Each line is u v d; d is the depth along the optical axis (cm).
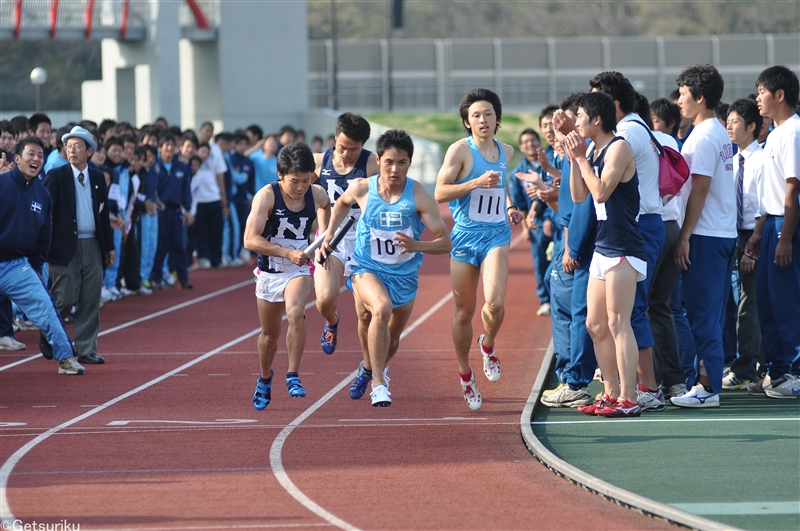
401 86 17738
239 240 6894
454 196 2550
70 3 10931
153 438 2406
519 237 9219
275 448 2300
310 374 3278
